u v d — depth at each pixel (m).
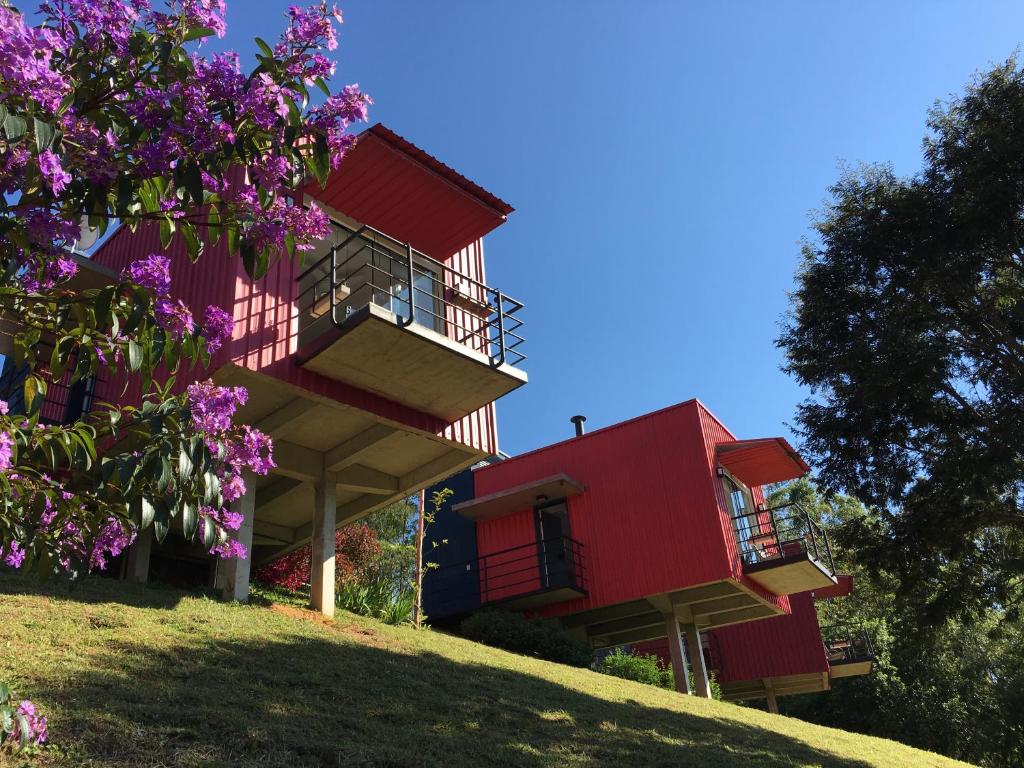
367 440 12.72
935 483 14.98
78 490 3.48
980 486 13.94
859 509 35.66
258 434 3.61
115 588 9.77
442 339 11.20
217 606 10.10
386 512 25.69
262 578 16.19
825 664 23.95
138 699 5.88
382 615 13.52
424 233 14.11
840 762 10.52
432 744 6.53
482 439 13.98
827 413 16.03
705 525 17.95
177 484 3.13
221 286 11.11
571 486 19.56
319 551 12.57
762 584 18.88
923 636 15.94
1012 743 28.31
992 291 15.85
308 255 12.95
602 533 19.28
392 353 11.22
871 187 16.56
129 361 3.20
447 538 21.77
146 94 3.12
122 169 3.04
